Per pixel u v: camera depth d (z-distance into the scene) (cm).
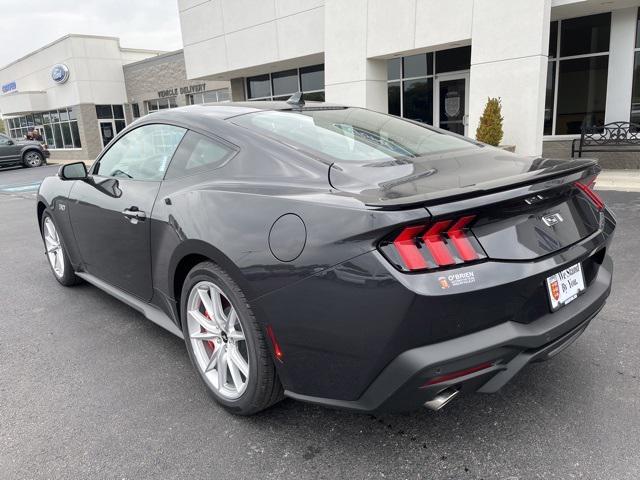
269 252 206
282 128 264
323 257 188
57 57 2830
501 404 249
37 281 483
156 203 277
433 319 175
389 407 190
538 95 955
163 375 294
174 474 211
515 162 246
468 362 182
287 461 216
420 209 171
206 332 260
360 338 185
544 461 208
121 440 235
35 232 742
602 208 257
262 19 1498
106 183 332
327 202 195
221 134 265
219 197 237
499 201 181
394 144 267
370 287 178
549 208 215
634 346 299
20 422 252
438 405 191
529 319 200
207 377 259
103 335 352
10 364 315
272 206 212
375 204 177
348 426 238
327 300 189
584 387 259
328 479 205
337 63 1286
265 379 225
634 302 363
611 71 1048
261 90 1762
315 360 201
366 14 1201
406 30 1134
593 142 1059
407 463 212
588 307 222
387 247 177
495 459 211
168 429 241
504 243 191
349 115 310
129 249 307
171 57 2461
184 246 248
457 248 180
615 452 211
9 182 1695
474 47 1024
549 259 201
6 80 3569
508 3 964
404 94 1370
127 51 2873
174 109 315
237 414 248
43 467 218
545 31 941
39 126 3244
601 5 972
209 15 1658
